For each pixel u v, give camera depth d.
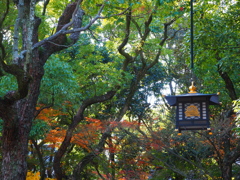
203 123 5.59
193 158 13.94
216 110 15.19
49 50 10.90
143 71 16.50
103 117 17.19
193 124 5.61
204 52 11.05
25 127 9.84
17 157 9.61
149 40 15.36
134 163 12.59
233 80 13.33
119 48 14.71
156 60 16.47
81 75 14.78
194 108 5.65
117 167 13.54
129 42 15.74
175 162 13.54
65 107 13.73
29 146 16.42
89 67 14.38
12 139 9.53
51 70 11.27
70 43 11.48
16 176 9.55
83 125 12.92
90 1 9.71
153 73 19.22
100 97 14.43
